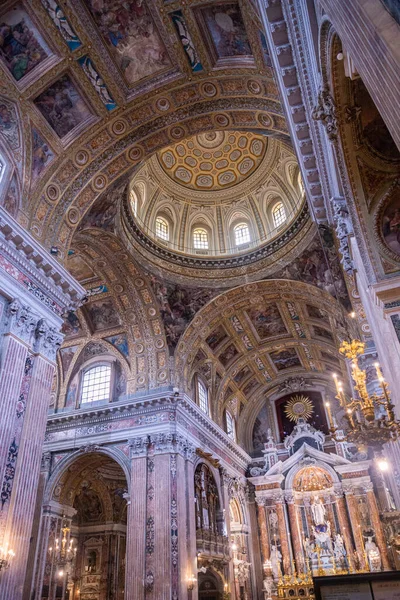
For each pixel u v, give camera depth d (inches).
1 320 448.1
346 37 173.6
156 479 766.5
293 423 1251.2
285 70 372.5
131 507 751.1
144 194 907.4
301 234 829.8
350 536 1032.2
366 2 144.1
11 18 447.2
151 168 906.1
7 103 486.6
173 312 900.0
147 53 513.0
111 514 1083.9
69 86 517.3
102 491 1083.3
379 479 1071.6
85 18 467.8
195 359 978.1
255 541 1105.4
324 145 363.3
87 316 928.9
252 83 513.0
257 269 896.3
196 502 853.8
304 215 813.2
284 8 322.3
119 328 920.3
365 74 161.2
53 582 743.7
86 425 872.3
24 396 450.3
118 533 1077.1
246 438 1258.6
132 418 847.1
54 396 928.9
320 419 1226.6
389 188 309.6
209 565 837.8
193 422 904.9
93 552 1053.2
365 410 358.3
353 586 166.1
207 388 1046.4
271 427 1268.5
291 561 1042.1
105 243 767.1
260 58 470.3
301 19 311.1
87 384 929.5
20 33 459.8
